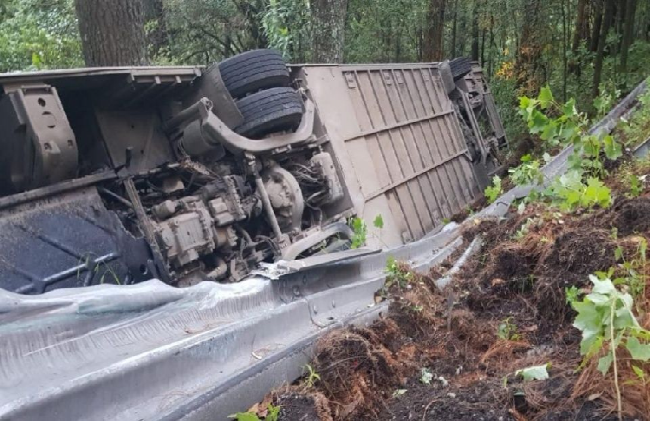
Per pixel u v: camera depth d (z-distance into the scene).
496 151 14.67
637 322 2.66
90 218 5.22
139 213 5.77
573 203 5.12
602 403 2.55
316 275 4.62
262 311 3.92
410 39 19.80
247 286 4.02
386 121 9.59
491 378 3.07
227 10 18.39
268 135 6.93
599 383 2.63
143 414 2.70
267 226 6.94
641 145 7.38
